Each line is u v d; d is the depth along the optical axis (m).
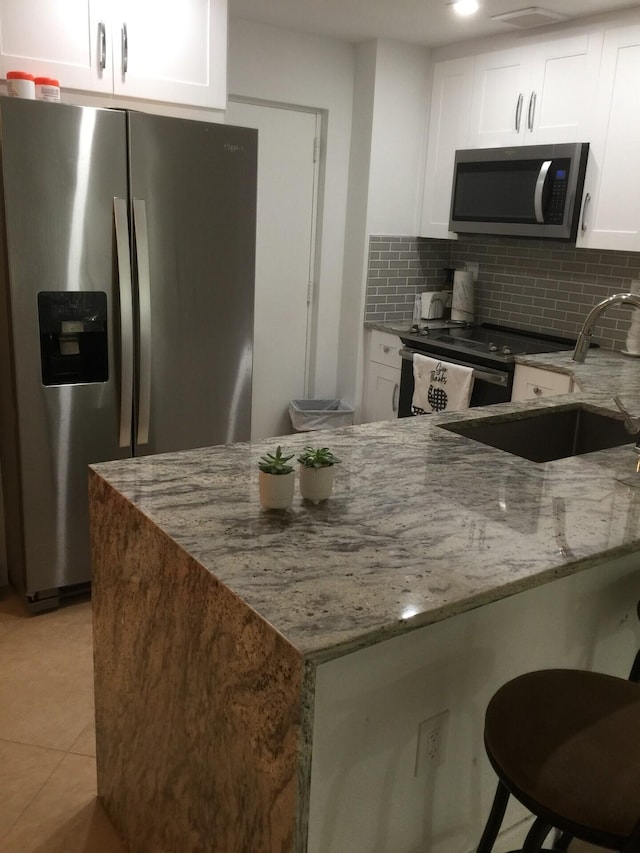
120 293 2.75
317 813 1.28
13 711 2.35
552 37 3.57
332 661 1.21
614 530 1.50
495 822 1.42
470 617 1.41
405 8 3.53
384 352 4.48
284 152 4.33
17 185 2.51
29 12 2.71
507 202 3.84
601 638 1.72
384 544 1.39
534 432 2.56
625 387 2.96
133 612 1.61
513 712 1.32
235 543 1.37
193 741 1.41
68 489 2.87
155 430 3.04
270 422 4.77
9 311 2.62
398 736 1.36
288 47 4.10
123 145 2.69
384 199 4.43
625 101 3.29
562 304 4.14
